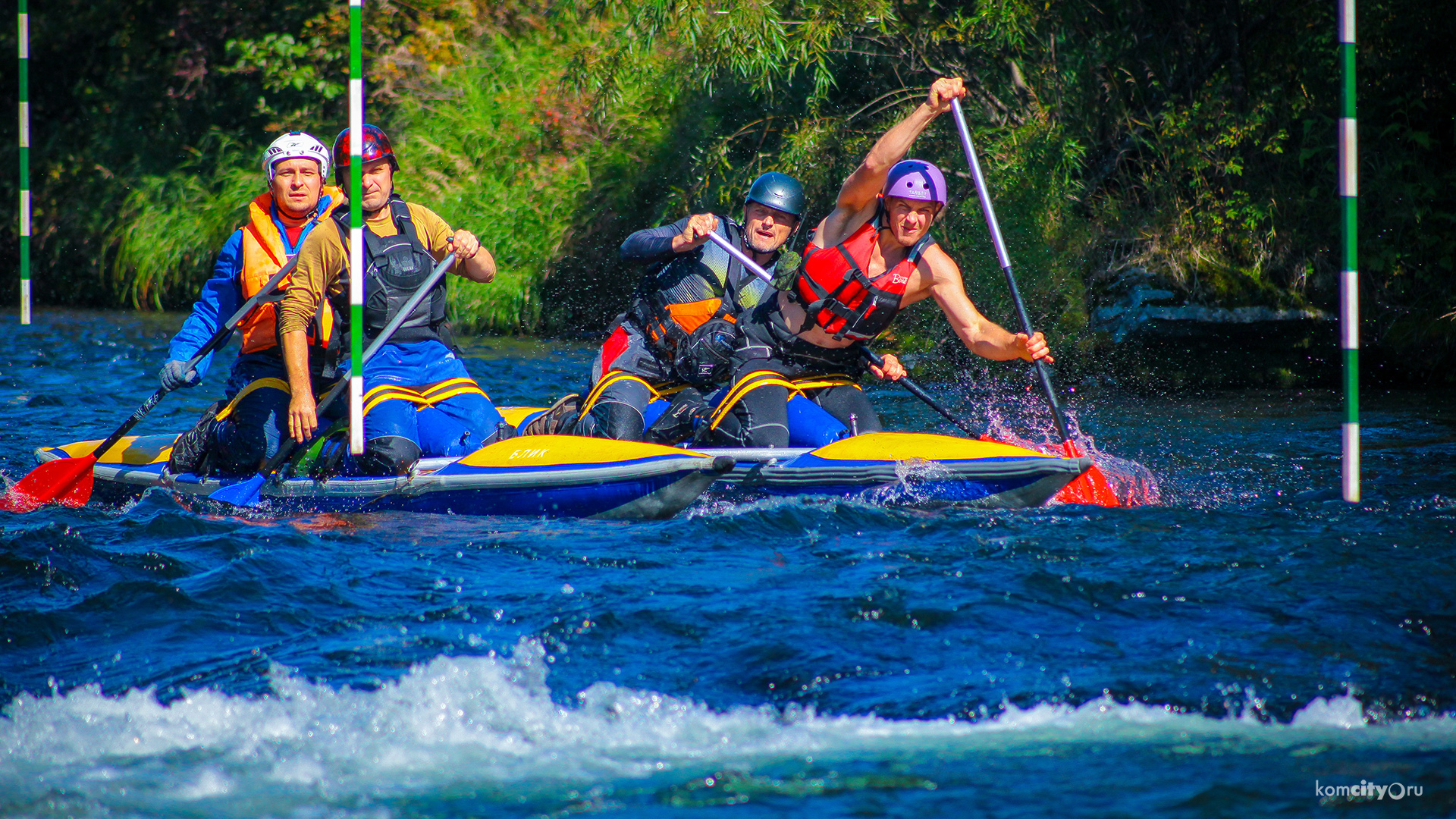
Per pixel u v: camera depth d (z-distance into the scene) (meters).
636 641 13.09
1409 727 10.98
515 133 58.78
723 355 20.98
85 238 69.75
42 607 14.09
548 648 12.90
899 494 18.81
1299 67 45.09
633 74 50.19
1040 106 43.50
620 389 21.12
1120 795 9.80
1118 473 22.44
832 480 18.91
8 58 74.94
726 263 21.70
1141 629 13.34
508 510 19.28
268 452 20.27
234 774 10.29
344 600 14.50
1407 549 16.16
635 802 9.81
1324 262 41.66
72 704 11.57
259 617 13.85
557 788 10.06
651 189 55.66
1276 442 27.02
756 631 13.28
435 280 20.53
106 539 17.02
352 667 12.42
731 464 18.23
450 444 20.66
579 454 19.11
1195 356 39.84
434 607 14.20
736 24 40.97
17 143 74.06
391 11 66.19
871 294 20.09
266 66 67.50
